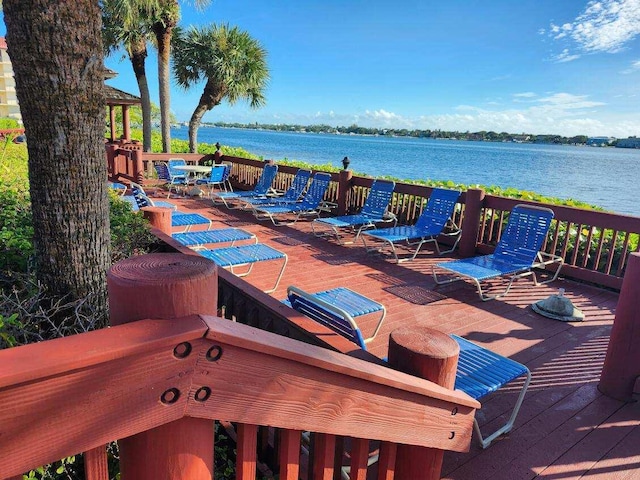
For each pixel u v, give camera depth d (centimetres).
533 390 268
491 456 211
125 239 283
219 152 1134
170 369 66
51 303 180
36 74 165
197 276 70
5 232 244
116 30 1086
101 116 185
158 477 73
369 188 710
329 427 101
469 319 371
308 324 172
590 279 465
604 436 228
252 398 80
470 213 548
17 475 54
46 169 177
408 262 535
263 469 196
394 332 141
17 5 158
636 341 248
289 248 580
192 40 1253
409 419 124
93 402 59
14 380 50
